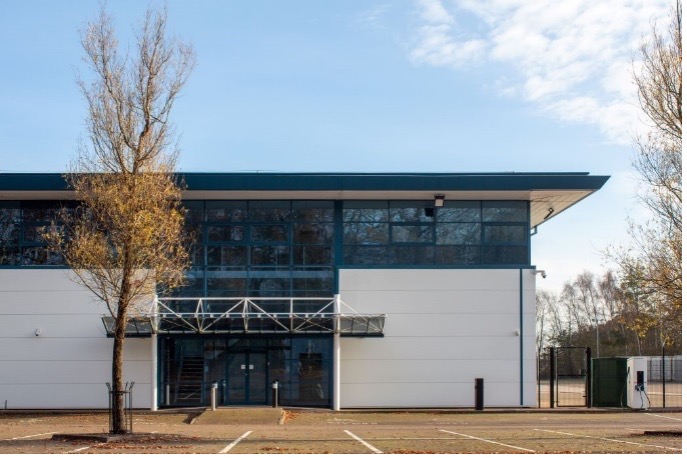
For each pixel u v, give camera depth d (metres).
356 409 28.84
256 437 19.03
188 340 29.56
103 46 20.00
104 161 19.84
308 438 18.69
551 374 29.77
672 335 20.16
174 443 17.50
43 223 29.86
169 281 20.98
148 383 28.97
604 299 68.25
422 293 29.73
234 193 29.17
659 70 19.52
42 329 29.12
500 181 28.77
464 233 30.25
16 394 28.84
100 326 29.14
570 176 28.70
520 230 30.34
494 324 29.66
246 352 29.62
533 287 29.81
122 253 19.59
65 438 18.39
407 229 30.27
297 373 29.50
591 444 17.09
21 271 29.30
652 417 26.55
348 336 29.47
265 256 30.00
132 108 19.95
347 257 30.05
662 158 19.64
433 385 29.41
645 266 19.52
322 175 28.53
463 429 21.69
